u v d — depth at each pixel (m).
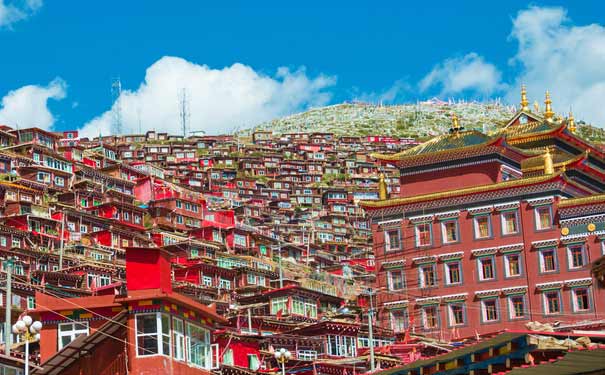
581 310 122.88
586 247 124.50
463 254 130.38
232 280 156.12
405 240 134.12
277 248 197.88
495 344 45.41
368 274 175.62
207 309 70.19
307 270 181.38
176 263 156.38
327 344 102.38
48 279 129.00
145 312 64.06
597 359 42.41
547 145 146.88
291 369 89.38
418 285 131.88
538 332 48.53
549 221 126.94
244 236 195.00
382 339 113.19
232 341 87.31
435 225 133.00
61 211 167.12
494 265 128.62
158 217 192.00
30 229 157.50
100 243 164.38
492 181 133.75
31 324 58.81
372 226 136.75
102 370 63.62
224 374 76.38
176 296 65.06
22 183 183.38
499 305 127.06
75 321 66.25
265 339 92.69
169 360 63.94
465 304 128.62
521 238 127.81
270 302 126.38
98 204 188.75
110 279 139.50
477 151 134.88
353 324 106.19
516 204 128.88
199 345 69.44
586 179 145.88
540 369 41.84
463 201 131.88
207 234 190.12
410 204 134.75
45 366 63.00
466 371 46.62
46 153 199.00
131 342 63.41
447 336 128.38
